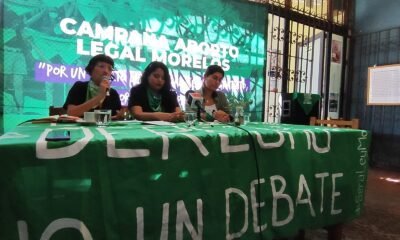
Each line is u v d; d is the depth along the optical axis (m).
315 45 4.65
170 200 1.03
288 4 4.30
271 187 1.30
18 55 2.76
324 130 1.53
